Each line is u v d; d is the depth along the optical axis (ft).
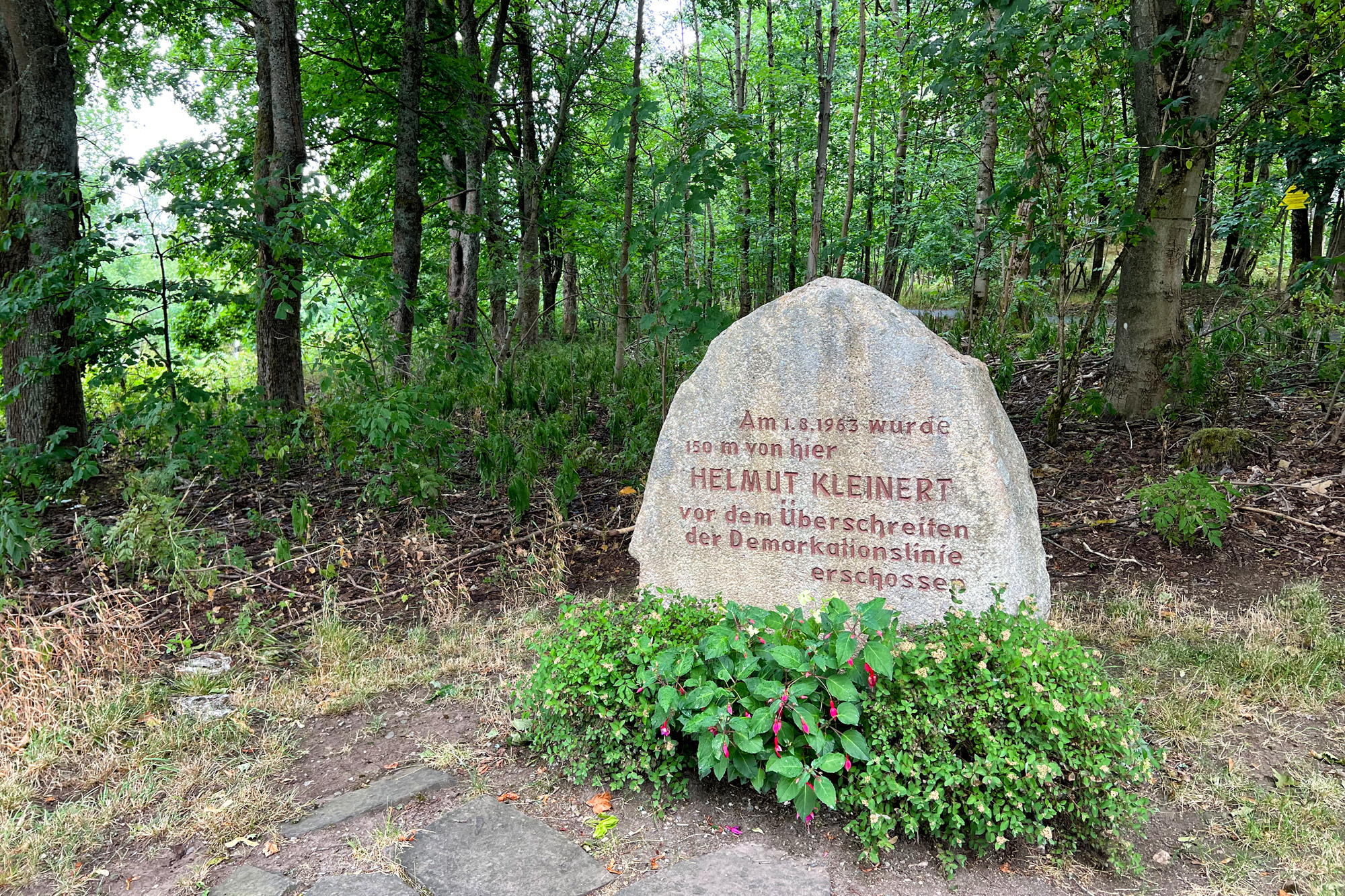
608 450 26.96
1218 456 20.18
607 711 10.53
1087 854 9.34
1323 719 11.55
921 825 9.61
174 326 39.58
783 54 48.73
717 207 70.79
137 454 27.66
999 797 8.98
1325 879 8.56
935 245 41.93
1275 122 24.62
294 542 20.68
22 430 25.18
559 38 47.75
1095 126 29.48
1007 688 9.41
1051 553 17.98
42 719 12.58
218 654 15.26
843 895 8.68
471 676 14.29
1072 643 9.92
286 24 29.35
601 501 22.98
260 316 30.53
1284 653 13.12
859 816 9.24
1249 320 28.86
